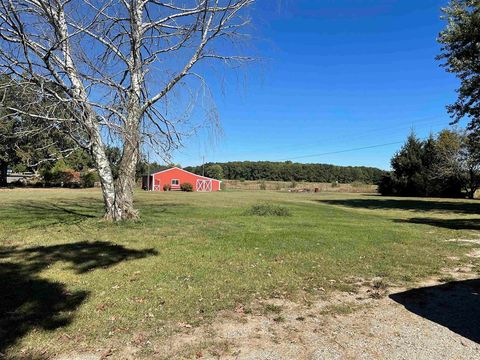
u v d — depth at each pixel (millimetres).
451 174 44969
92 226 11531
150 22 12266
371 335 4199
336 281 6281
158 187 61625
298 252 8367
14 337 3889
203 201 27672
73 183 54625
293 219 15266
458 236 11562
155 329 4191
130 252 8055
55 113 10188
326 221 14922
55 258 7395
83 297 5125
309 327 4387
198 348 3785
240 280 6105
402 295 5633
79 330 4105
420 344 3990
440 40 22797
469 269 7293
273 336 4117
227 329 4262
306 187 77125
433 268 7301
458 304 5262
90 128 10773
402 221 16312
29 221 12602
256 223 13398
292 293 5590
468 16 21672
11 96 9859
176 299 5141
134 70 11406
